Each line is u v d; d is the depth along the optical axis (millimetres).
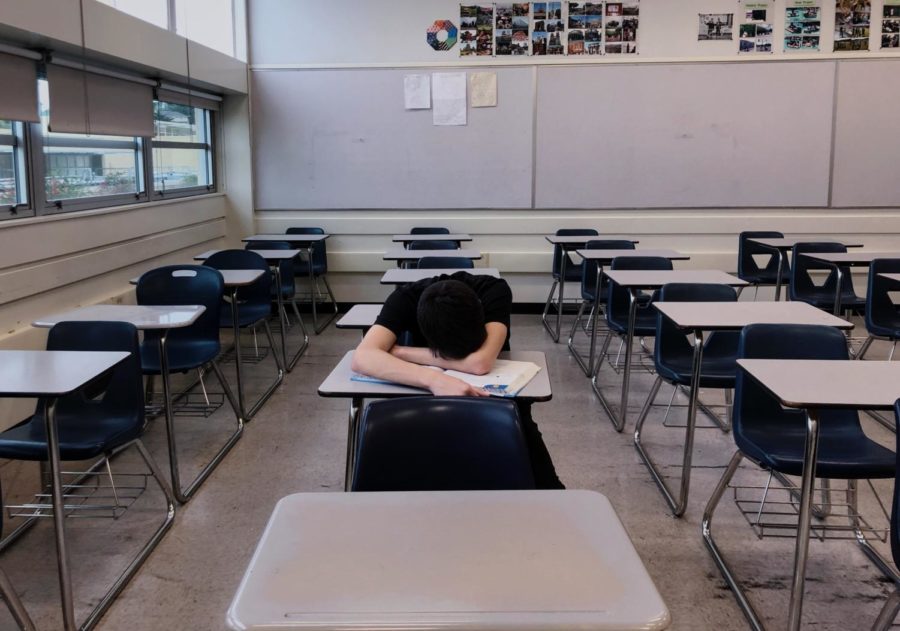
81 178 4223
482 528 1190
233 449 3562
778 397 1893
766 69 6242
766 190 6402
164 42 4621
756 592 2330
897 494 1645
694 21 6215
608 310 4414
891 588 2357
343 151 6488
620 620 939
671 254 4934
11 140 3584
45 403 2070
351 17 6320
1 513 1841
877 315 4473
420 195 6523
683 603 2287
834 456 2264
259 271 4199
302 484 3166
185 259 5578
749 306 3137
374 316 3002
